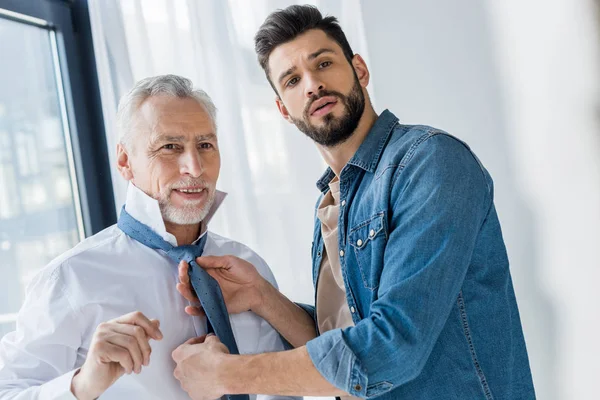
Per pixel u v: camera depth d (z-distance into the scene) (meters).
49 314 1.22
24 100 2.05
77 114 2.18
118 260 1.31
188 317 1.33
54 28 2.14
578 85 1.83
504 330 1.22
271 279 1.58
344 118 1.30
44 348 1.21
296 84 1.34
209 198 1.33
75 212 2.20
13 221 1.97
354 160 1.30
